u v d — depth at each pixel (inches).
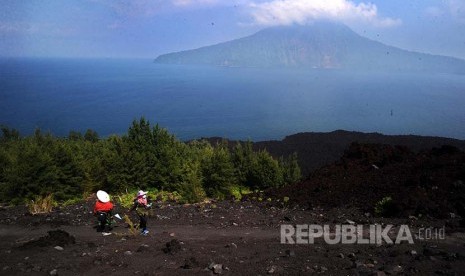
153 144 918.4
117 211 637.3
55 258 378.0
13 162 780.0
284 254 381.1
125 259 370.9
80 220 580.1
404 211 535.8
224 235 479.5
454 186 600.1
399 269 316.8
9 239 482.3
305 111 7849.4
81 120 5615.2
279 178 908.0
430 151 816.9
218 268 329.1
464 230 454.6
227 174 814.5
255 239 455.2
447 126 5885.8
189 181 771.4
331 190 685.9
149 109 7475.4
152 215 592.4
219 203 712.4
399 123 6225.4
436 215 520.4
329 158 1995.6
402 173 697.0
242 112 7509.8
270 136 4874.5
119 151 866.1
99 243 445.7
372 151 828.6
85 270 343.0
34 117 5634.8
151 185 847.7
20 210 646.5
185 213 617.0
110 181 800.9
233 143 2317.9
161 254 386.6
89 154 908.6
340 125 5974.4
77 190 767.1
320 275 313.7
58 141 961.5
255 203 693.9
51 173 733.9
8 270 343.6
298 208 628.4
